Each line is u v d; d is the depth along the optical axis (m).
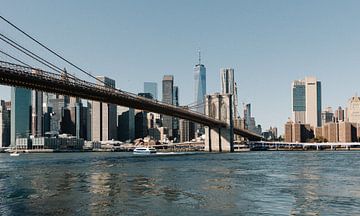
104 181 59.75
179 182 58.59
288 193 47.47
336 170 80.44
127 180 61.31
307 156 164.50
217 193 47.47
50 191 48.78
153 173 73.62
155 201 41.88
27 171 78.62
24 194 46.19
